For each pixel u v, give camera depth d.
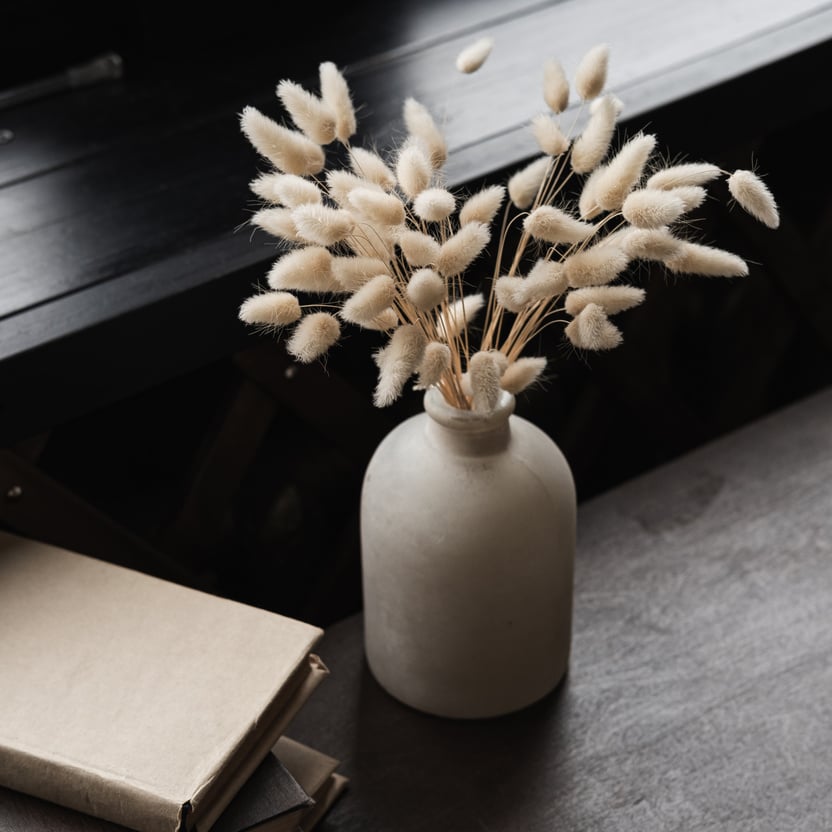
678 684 0.94
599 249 0.71
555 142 0.75
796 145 1.60
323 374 1.11
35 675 0.79
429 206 0.65
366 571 0.89
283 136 0.72
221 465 1.11
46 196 1.07
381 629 0.90
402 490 0.83
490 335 0.82
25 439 0.92
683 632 0.99
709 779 0.87
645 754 0.89
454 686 0.90
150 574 1.09
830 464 1.15
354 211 0.75
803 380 1.70
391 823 0.85
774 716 0.91
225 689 0.77
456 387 0.82
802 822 0.84
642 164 0.70
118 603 0.85
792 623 0.99
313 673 0.82
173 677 0.78
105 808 0.72
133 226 1.02
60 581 0.87
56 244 1.00
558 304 1.22
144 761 0.72
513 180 0.79
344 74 1.23
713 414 1.60
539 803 0.86
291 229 0.74
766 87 1.21
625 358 1.33
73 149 1.14
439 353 0.69
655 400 1.39
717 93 1.17
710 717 0.92
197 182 1.07
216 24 1.30
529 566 0.84
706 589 1.03
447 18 1.33
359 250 0.76
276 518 1.31
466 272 1.14
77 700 0.77
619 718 0.92
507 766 0.89
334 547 1.29
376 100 1.17
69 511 1.03
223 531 1.28
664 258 0.68
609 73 1.19
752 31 1.26
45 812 0.74
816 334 1.50
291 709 0.80
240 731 0.74
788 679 0.94
